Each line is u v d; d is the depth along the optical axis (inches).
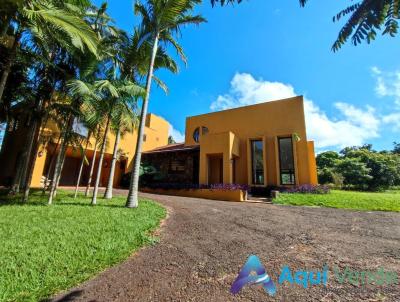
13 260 151.8
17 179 457.1
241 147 655.1
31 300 120.9
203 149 609.3
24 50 317.4
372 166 967.6
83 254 169.2
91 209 309.9
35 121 438.0
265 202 459.8
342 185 967.0
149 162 817.5
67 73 377.4
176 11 349.4
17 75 392.8
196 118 789.9
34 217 252.4
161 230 239.5
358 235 216.4
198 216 301.7
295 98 601.9
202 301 120.3
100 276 146.6
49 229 211.8
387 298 115.7
